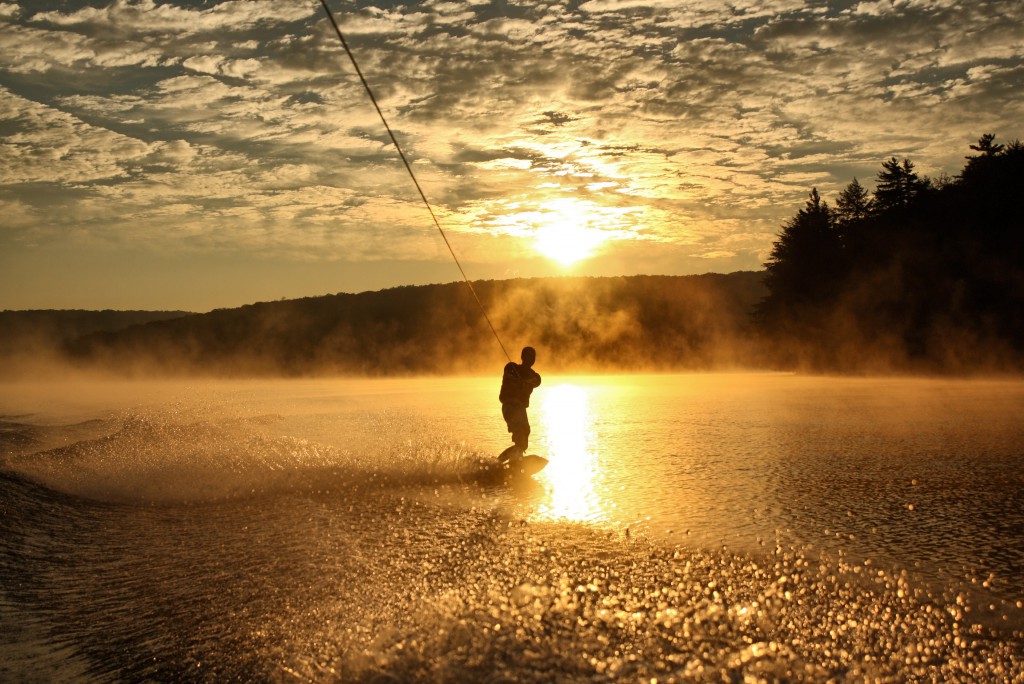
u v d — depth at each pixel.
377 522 7.83
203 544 7.15
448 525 7.62
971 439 13.02
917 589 5.36
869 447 12.34
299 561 6.44
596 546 6.63
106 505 8.85
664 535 6.97
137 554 6.82
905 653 4.30
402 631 4.62
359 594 5.46
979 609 4.97
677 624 4.71
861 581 5.55
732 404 22.16
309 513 8.37
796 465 10.72
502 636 4.49
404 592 5.45
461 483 9.96
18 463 10.78
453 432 15.73
